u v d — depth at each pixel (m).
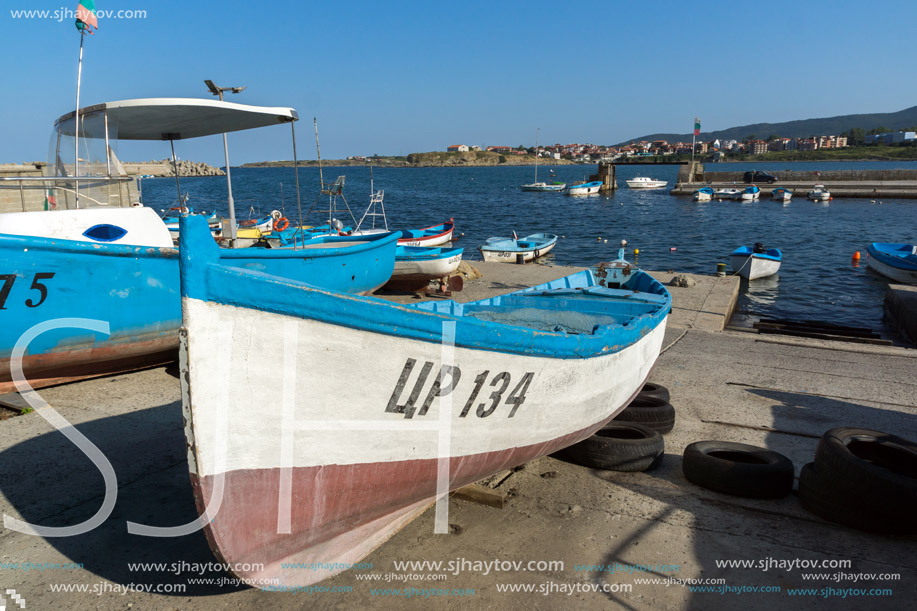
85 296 6.28
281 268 8.28
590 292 7.10
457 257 13.17
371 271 10.73
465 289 13.64
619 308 6.43
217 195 61.16
